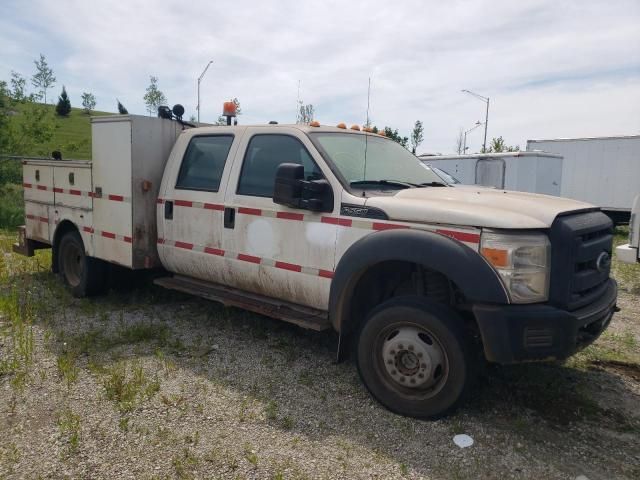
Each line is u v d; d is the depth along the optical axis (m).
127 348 4.92
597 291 3.91
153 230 5.81
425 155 19.75
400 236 3.73
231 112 5.91
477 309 3.48
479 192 4.36
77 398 3.92
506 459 3.29
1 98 16.33
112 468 3.10
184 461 3.17
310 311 4.58
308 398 4.03
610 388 4.34
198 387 4.14
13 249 7.79
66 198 6.59
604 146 17.34
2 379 4.21
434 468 3.19
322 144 4.55
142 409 3.77
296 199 4.30
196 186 5.36
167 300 6.45
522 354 3.43
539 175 16.14
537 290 3.48
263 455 3.26
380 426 3.66
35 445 3.32
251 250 4.81
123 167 5.65
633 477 3.15
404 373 3.81
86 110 74.69
